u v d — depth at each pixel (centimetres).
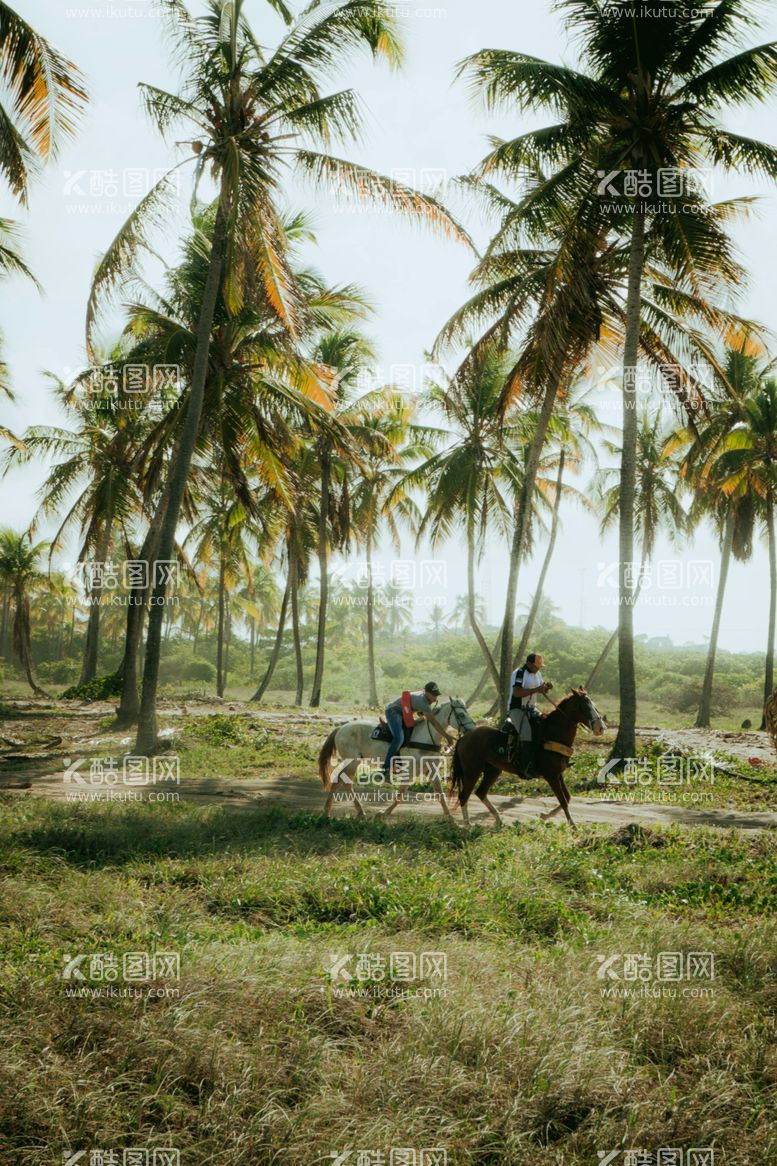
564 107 1825
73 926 742
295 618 4325
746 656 7406
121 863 971
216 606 7844
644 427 3909
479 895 891
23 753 2097
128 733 2495
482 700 6062
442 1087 517
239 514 3750
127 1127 470
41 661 8544
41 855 959
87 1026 552
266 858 986
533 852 1070
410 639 12850
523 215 1905
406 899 858
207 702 3719
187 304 2353
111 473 3284
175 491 1948
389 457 3456
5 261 2139
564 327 1814
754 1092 534
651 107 1814
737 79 1722
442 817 1376
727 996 665
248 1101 491
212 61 1819
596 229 1838
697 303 2050
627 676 1972
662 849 1155
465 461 3172
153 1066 518
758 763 2197
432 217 1880
